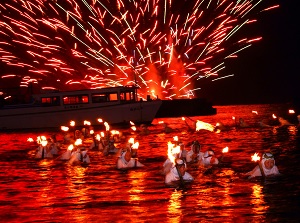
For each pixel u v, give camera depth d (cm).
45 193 1617
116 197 1511
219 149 2573
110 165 2147
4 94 4856
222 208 1334
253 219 1230
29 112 4622
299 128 3666
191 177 1695
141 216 1288
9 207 1434
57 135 4041
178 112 6194
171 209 1343
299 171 1806
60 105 4641
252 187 1565
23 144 3362
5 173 2042
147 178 1800
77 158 2231
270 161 1708
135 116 4694
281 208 1316
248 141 2909
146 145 2938
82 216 1313
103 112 4653
